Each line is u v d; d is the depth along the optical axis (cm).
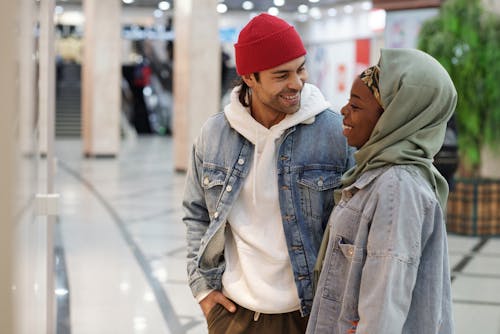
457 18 812
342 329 187
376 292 176
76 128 2706
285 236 218
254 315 223
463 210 820
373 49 2241
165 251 720
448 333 191
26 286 139
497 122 814
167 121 2906
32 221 187
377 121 192
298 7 2445
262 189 221
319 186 220
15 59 117
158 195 1146
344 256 192
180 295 561
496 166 860
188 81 1496
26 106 148
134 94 2989
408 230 178
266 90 212
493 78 804
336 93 2500
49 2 325
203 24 1496
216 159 227
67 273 625
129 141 2552
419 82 183
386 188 182
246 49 210
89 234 803
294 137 222
